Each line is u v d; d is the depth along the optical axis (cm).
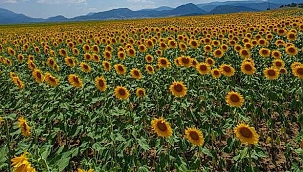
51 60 1473
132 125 841
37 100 1109
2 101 1229
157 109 1105
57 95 1016
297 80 1179
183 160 736
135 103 1222
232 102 838
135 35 2783
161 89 1207
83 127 860
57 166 511
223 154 869
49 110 939
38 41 3153
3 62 1650
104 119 920
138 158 766
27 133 670
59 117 896
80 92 1100
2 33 4903
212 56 1756
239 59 1722
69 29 5238
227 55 1778
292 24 2523
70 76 1014
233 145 791
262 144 914
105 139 753
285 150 879
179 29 3131
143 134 850
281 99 1077
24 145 693
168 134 664
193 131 673
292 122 1041
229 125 871
